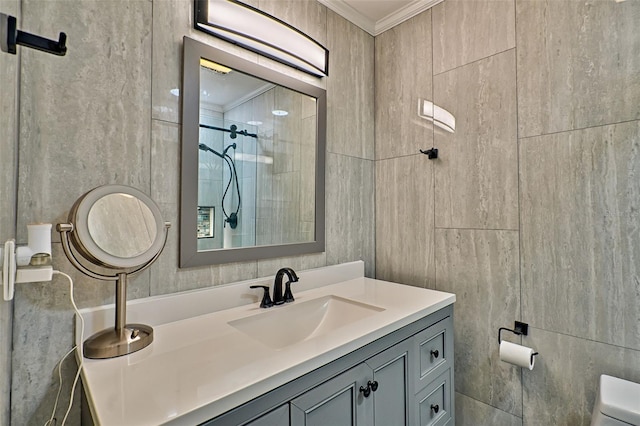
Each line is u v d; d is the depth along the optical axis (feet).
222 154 4.09
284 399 2.45
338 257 5.63
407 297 4.54
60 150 2.93
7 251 2.09
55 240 2.89
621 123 3.72
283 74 4.75
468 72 5.06
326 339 3.00
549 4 4.27
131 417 1.86
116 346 2.67
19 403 2.70
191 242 3.76
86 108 3.08
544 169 4.30
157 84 3.54
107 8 3.21
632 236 3.65
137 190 3.11
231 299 4.04
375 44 6.32
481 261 4.91
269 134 4.62
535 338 4.38
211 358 2.64
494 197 4.77
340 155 5.69
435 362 4.23
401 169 5.94
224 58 4.06
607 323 3.82
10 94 2.36
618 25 3.74
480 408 4.91
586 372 3.97
